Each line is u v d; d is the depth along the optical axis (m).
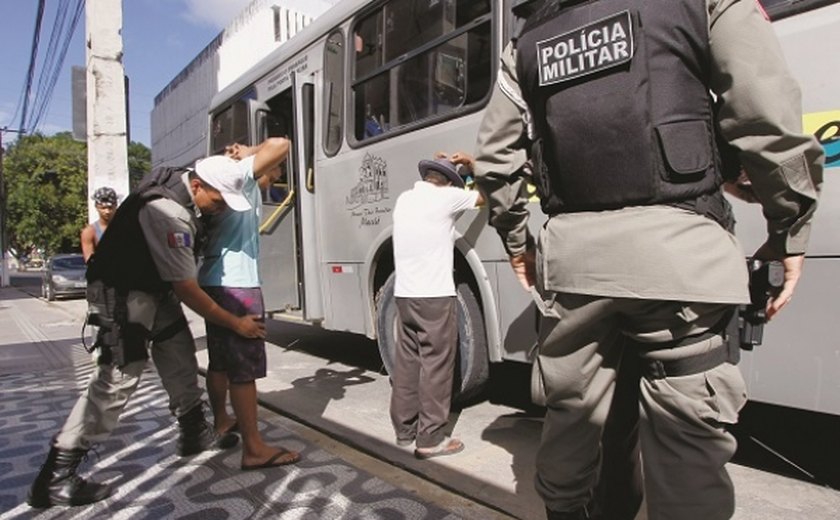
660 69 1.39
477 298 3.62
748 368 2.37
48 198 33.25
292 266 5.69
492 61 3.33
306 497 2.56
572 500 1.73
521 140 1.73
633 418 1.80
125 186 6.95
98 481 2.78
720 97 1.37
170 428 3.56
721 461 1.42
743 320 1.50
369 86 4.38
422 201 3.06
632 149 1.40
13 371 5.66
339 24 4.70
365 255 4.42
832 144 2.14
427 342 2.98
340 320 4.76
